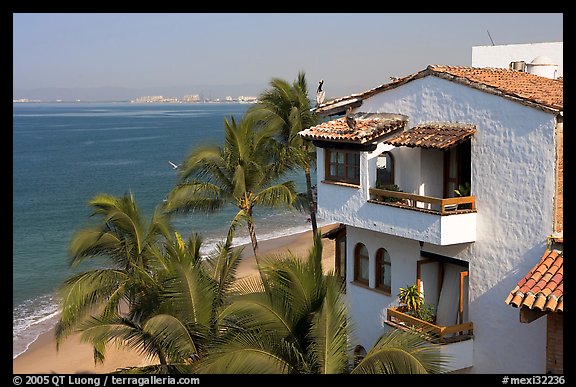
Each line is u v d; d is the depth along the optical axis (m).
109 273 21.02
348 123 20.59
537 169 16.44
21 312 40.25
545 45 30.59
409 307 19.64
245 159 29.73
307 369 13.29
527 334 16.94
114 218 22.33
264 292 14.34
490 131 17.55
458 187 19.83
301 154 31.09
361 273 22.50
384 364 12.95
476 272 18.20
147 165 113.19
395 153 20.53
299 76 32.19
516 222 17.03
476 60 33.12
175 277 17.12
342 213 21.08
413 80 19.94
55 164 115.50
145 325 16.00
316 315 13.42
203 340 16.30
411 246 20.06
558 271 15.27
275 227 64.69
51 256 53.75
